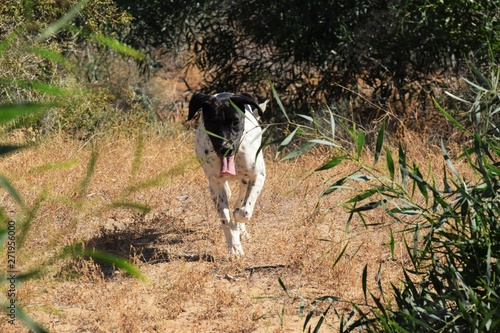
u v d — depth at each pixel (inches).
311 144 161.2
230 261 288.2
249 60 686.5
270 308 240.2
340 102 645.3
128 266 60.4
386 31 615.8
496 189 150.6
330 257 274.4
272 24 631.8
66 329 223.6
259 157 298.7
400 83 603.8
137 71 767.1
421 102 589.3
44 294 242.1
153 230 332.2
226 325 223.9
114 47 58.1
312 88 642.8
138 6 655.1
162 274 276.1
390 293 231.5
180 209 369.1
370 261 272.8
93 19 500.4
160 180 62.8
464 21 539.2
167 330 223.8
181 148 472.1
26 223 60.1
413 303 154.4
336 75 634.8
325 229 323.0
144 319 233.5
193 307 244.7
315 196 370.6
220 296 245.8
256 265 287.4
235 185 413.4
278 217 351.9
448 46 586.6
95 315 234.2
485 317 129.0
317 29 620.1
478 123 161.2
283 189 382.6
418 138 440.1
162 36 676.7
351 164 391.2
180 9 660.7
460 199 153.9
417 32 582.2
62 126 487.5
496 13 538.3
